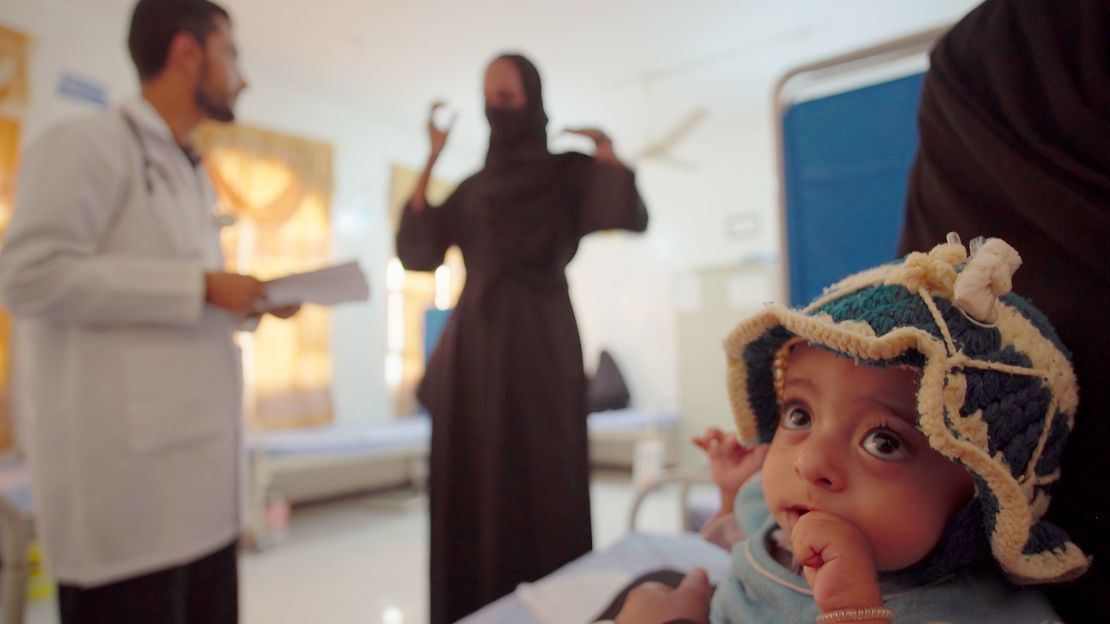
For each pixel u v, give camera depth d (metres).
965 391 0.45
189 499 1.09
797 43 3.64
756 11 3.32
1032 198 0.60
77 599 0.99
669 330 5.37
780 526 0.61
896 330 0.46
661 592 0.70
